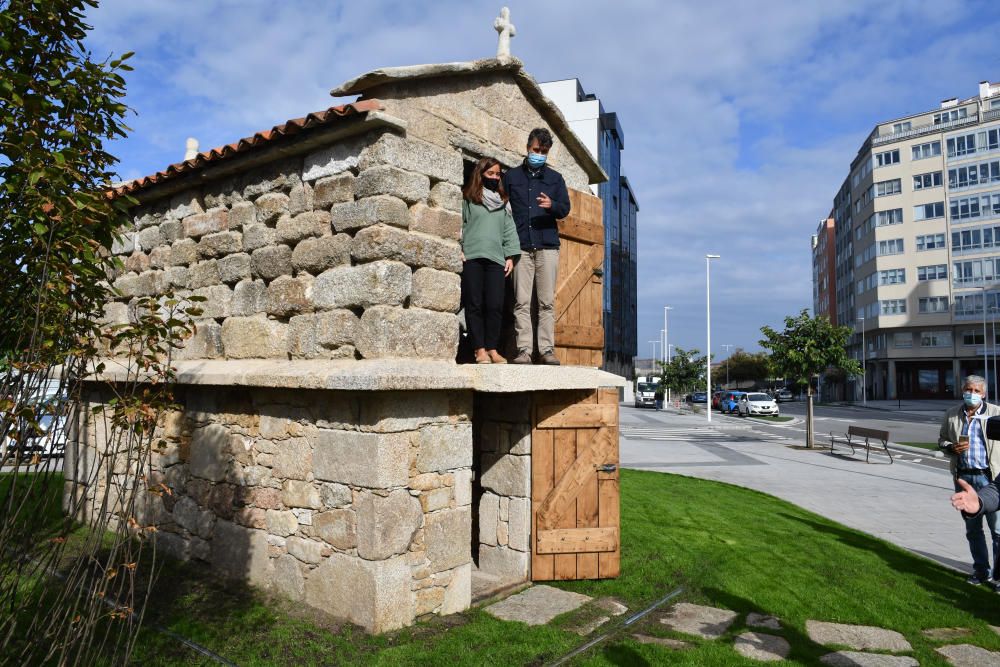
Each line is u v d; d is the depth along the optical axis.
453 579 4.98
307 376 4.59
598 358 6.86
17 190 2.66
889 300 53.66
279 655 4.06
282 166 5.41
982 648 4.66
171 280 6.48
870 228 56.00
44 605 4.33
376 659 4.04
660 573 6.14
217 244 5.93
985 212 49.12
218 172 5.81
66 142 2.88
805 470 14.02
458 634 4.51
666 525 7.99
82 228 2.84
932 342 52.28
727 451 17.77
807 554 6.94
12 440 2.82
